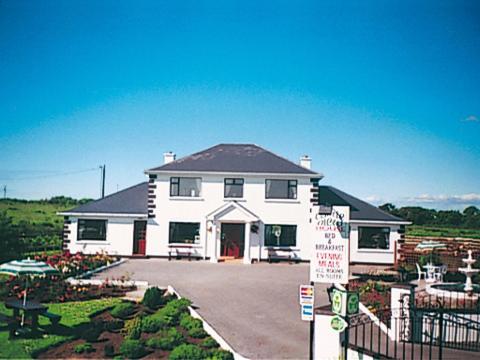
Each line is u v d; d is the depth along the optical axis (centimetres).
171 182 3709
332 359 1307
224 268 3203
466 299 1906
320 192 3997
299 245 3644
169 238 3684
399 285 1686
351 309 1299
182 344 1579
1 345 1557
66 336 1659
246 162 3788
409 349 1537
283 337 1709
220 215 3603
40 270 1742
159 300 2059
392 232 3669
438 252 3478
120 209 3728
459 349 1553
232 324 1845
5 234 3244
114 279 2611
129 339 1606
